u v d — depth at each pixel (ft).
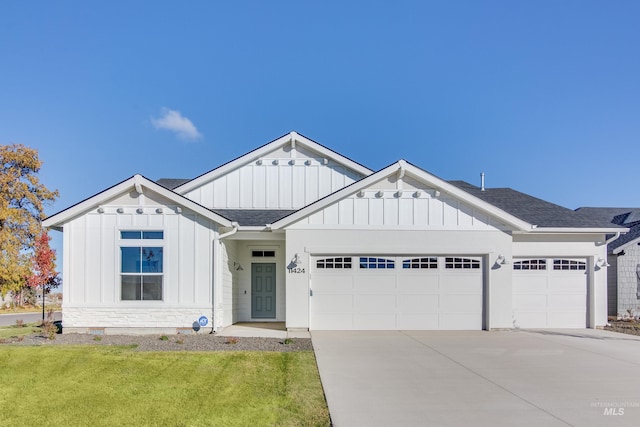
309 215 47.67
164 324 44.09
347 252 47.47
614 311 62.90
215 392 24.40
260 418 20.70
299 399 23.29
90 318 43.93
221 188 56.44
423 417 20.68
